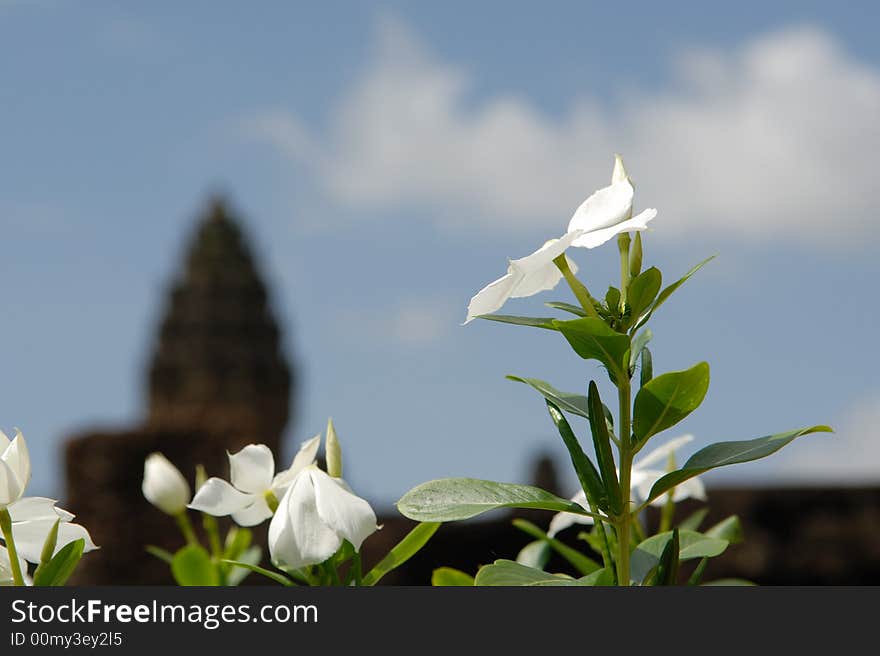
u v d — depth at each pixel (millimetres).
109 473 5121
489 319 1079
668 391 1071
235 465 1156
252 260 9008
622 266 1083
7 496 1087
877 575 4992
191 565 1419
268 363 8812
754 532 5035
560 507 1077
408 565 4836
